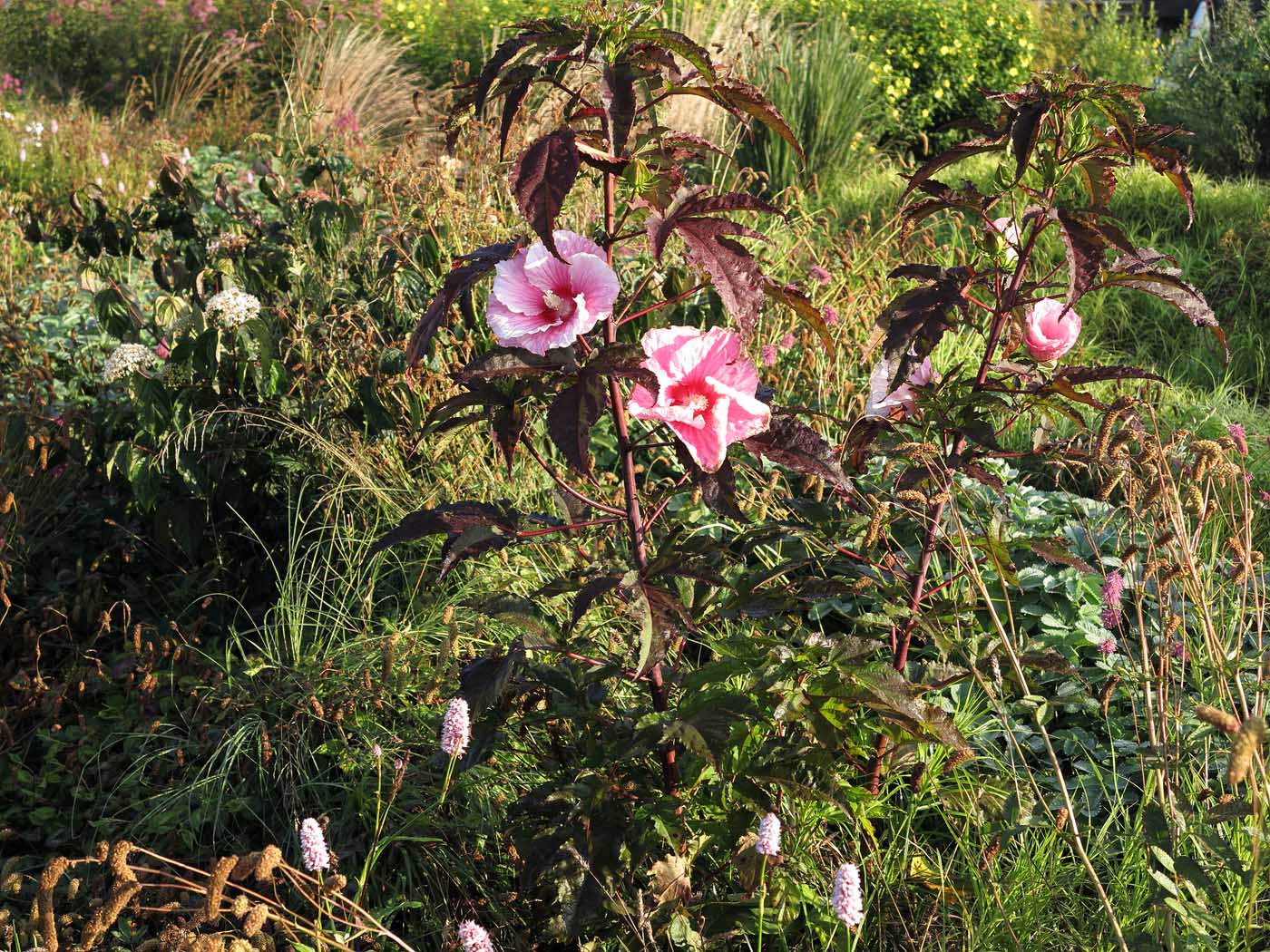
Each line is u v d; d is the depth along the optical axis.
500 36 10.51
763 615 2.16
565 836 2.13
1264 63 9.71
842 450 2.37
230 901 2.56
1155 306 5.86
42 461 3.54
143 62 11.54
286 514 3.63
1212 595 2.88
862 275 5.10
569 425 1.79
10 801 3.04
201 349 3.46
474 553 2.08
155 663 3.26
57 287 5.57
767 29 9.23
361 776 2.80
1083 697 2.68
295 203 4.13
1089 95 2.02
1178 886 2.03
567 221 4.52
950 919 2.38
